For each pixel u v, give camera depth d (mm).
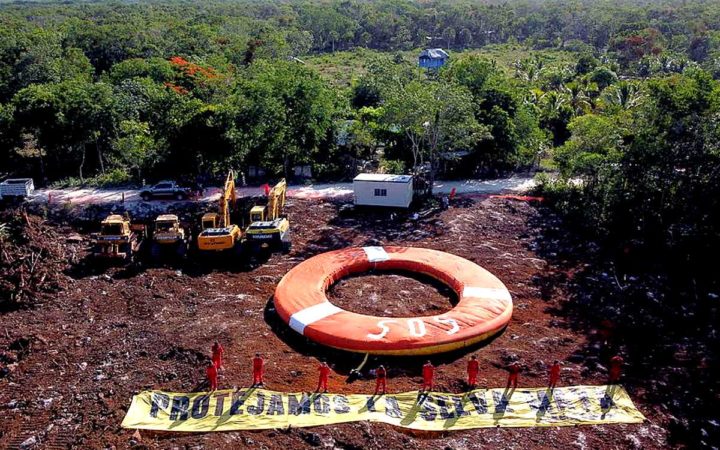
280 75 54375
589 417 22516
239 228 41031
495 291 30844
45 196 46625
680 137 39250
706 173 38406
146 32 110125
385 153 56844
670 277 35062
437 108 45438
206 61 88938
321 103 52688
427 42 165750
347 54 140625
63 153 53500
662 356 27125
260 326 28875
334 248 38875
